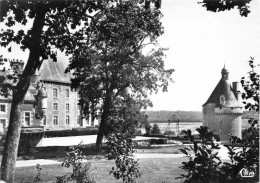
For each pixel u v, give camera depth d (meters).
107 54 30.12
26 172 19.33
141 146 42.16
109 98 33.00
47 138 48.88
